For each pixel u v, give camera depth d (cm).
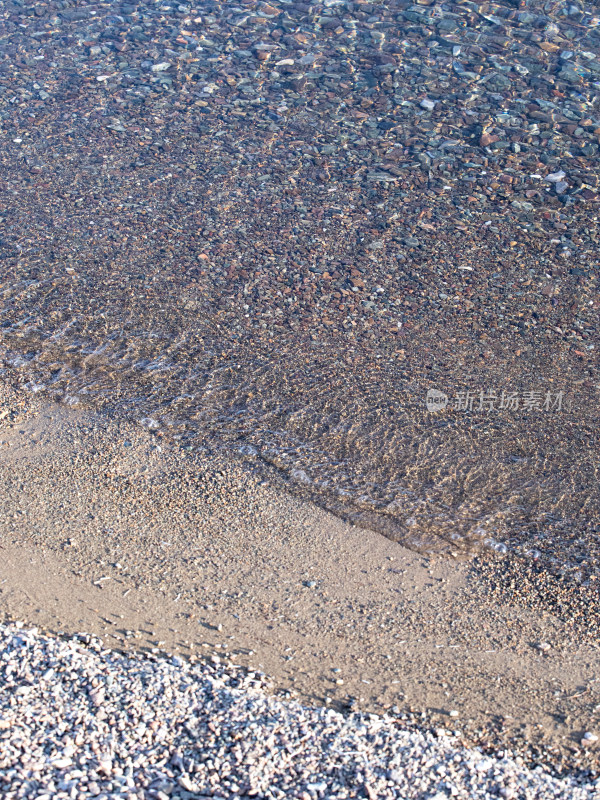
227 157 1115
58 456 646
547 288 884
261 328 814
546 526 596
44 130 1180
